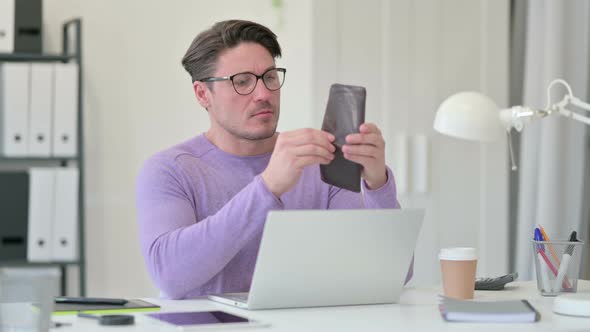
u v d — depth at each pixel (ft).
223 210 5.32
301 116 10.96
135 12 12.08
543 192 11.14
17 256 10.96
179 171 6.17
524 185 11.34
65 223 11.09
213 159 6.42
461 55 11.37
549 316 4.52
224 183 6.33
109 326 4.18
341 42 10.85
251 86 6.18
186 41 12.21
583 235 11.31
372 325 4.25
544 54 11.23
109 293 12.06
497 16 11.50
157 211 5.87
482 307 4.48
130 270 12.14
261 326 4.21
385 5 11.02
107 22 11.99
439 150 11.32
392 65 11.06
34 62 11.60
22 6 11.10
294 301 4.93
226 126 6.25
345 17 10.86
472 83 11.42
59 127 11.07
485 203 11.55
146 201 5.98
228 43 6.23
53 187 11.05
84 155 11.92
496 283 5.90
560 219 11.16
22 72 10.93
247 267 6.13
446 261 5.38
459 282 5.35
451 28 11.32
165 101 12.19
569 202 11.23
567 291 5.52
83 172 11.33
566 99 5.08
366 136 5.25
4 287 3.85
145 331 4.03
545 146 11.12
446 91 11.32
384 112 11.05
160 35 12.14
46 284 3.86
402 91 11.12
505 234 11.63
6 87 10.88
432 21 11.23
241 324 4.19
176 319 4.38
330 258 4.88
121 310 4.78
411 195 11.19
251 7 11.99
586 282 6.33
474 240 11.52
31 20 11.14
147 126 12.14
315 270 4.87
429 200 11.29
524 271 11.30
